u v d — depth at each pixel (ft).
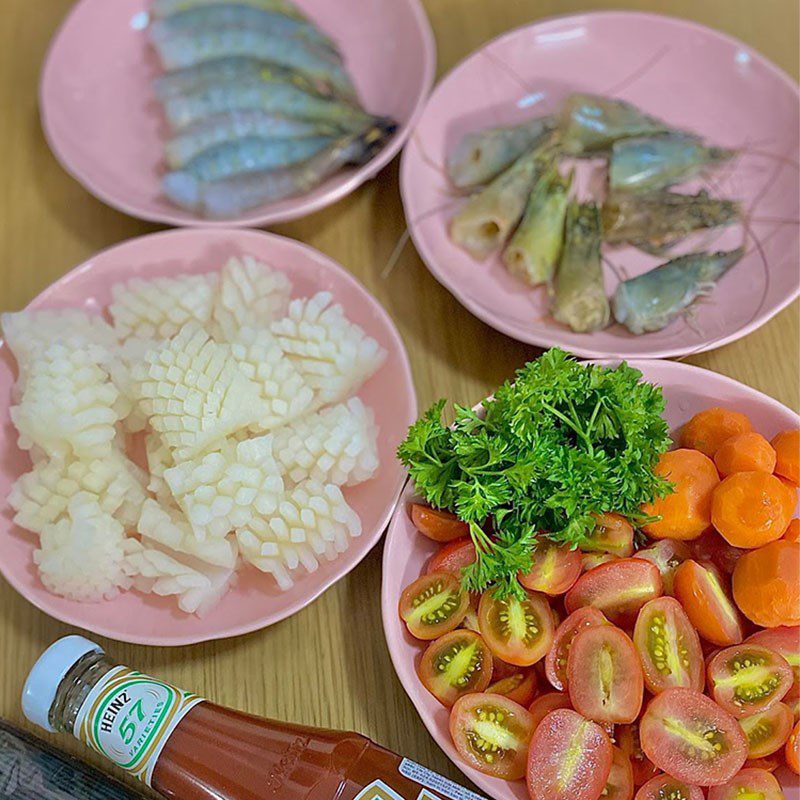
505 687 1.20
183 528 1.31
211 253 1.58
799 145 1.68
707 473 1.26
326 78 1.80
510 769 1.13
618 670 1.14
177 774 1.10
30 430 1.34
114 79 1.85
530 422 1.19
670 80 1.78
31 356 1.41
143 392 1.34
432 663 1.21
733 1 1.91
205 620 1.31
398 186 1.73
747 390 1.34
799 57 1.85
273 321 1.49
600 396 1.22
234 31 1.82
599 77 1.80
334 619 1.37
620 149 1.69
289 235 1.69
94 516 1.30
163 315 1.49
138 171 1.76
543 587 1.21
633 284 1.54
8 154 1.81
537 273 1.60
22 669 1.36
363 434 1.37
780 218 1.63
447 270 1.60
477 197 1.64
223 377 1.32
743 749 1.10
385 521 1.32
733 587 1.22
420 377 1.56
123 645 1.37
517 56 1.79
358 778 1.08
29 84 1.89
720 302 1.56
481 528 1.26
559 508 1.20
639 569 1.21
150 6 1.89
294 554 1.30
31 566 1.34
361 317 1.51
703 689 1.17
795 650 1.18
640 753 1.16
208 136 1.73
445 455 1.23
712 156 1.69
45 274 1.69
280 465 1.35
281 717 1.31
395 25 1.84
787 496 1.20
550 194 1.61
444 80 1.74
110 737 1.10
